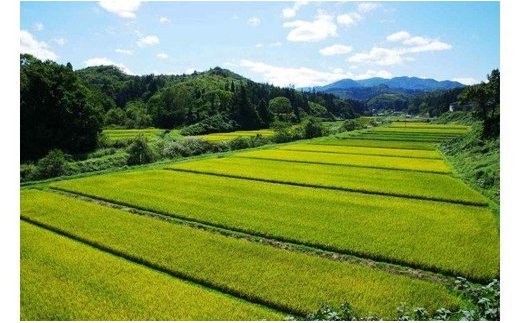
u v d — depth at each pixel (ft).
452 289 60.70
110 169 160.15
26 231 84.53
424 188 126.00
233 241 78.18
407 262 69.62
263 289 59.00
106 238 80.02
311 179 140.05
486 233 83.71
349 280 61.77
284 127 352.90
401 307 53.36
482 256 71.26
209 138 305.32
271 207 102.99
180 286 60.08
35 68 185.98
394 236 81.56
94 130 204.54
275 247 78.13
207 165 171.73
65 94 192.44
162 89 523.29
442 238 80.48
